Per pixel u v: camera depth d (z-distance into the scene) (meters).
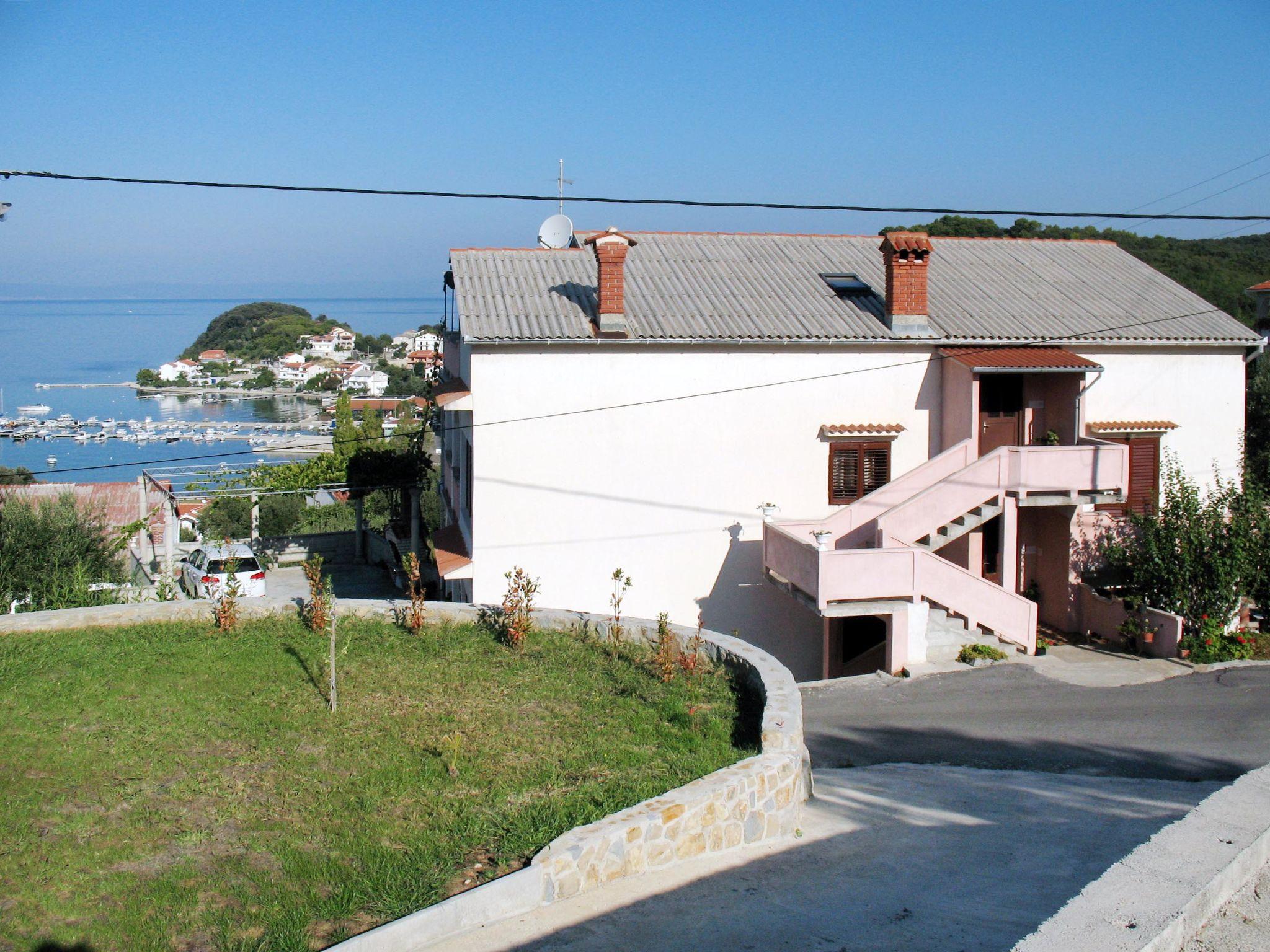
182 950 5.66
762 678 10.21
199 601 13.71
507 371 17.12
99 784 7.95
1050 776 11.22
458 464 21.45
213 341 187.62
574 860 6.75
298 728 9.33
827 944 6.01
